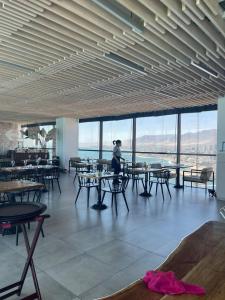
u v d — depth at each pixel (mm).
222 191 7203
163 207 6273
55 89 6734
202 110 9289
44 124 16828
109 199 7070
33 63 4785
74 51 4176
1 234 4250
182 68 4988
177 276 1666
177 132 10227
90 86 6371
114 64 4758
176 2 2840
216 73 5148
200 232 2406
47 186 8609
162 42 3885
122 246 3865
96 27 3412
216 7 2900
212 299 1360
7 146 18078
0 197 5766
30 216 2023
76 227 4695
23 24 3330
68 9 2898
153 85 6223
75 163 10766
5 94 7398
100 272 3088
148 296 1420
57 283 2834
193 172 9070
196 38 3516
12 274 3014
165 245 3918
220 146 7340
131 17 3164
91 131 13883
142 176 9695
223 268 1704
